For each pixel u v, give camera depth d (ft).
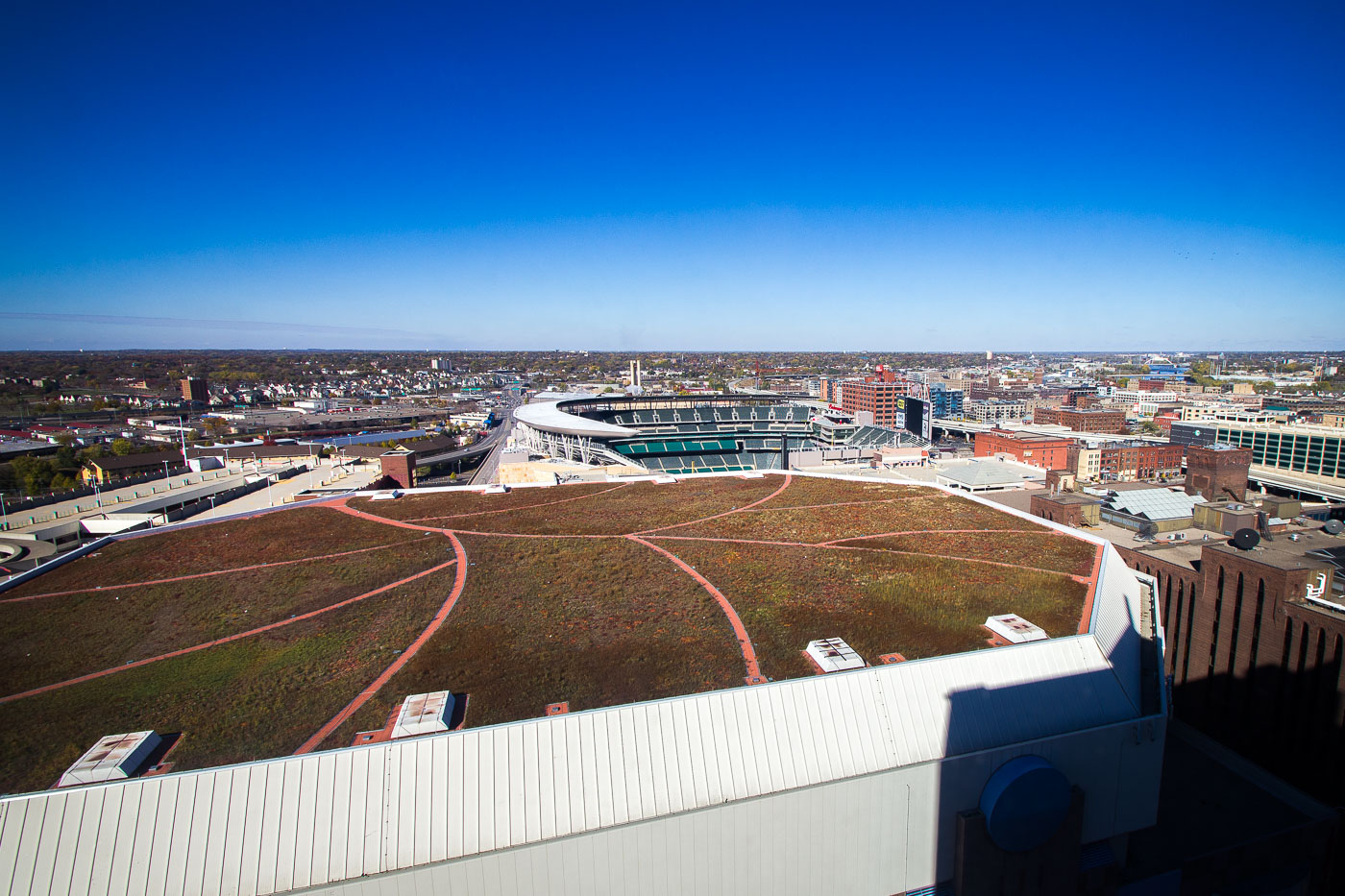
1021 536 197.77
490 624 134.72
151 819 80.48
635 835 88.33
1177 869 118.01
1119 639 128.16
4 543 296.30
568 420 477.77
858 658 115.96
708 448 550.36
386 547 188.75
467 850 84.17
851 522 213.46
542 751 91.40
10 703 107.24
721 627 132.05
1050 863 104.32
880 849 98.89
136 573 168.86
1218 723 186.91
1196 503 256.93
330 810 84.12
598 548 187.01
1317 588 167.43
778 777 95.35
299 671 116.16
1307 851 130.11
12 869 75.97
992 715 107.45
